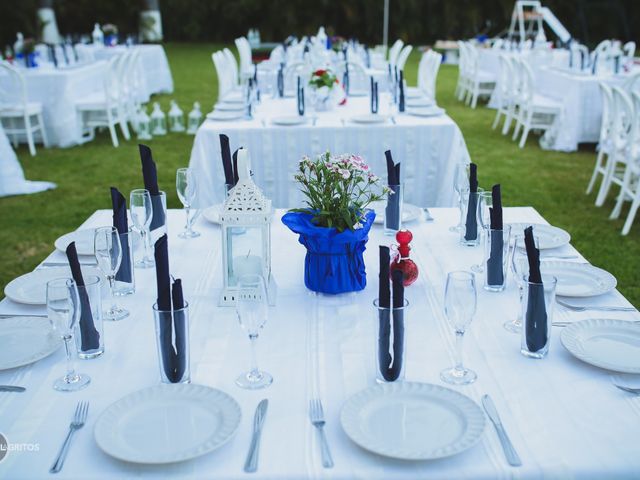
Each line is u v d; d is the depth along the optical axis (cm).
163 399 132
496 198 184
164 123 812
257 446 120
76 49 913
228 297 178
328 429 126
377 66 848
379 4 2092
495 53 962
